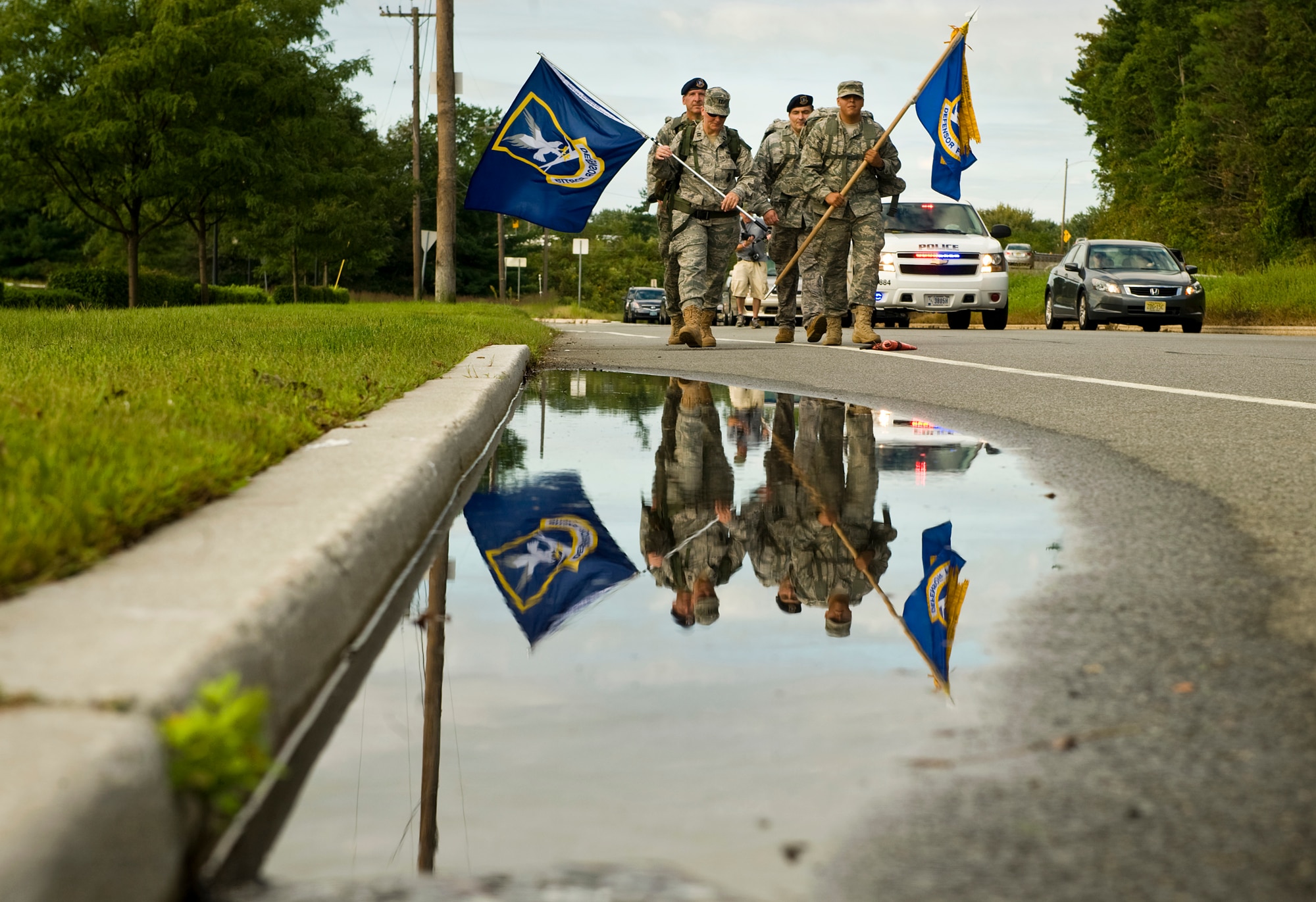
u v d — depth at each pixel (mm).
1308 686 1861
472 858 1313
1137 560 2781
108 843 1122
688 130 10820
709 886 1239
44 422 3023
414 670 2057
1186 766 1558
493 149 10555
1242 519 3199
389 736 1742
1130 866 1290
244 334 8648
